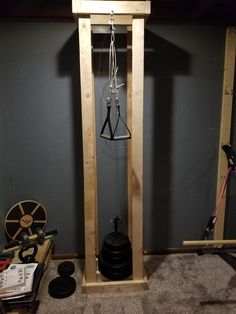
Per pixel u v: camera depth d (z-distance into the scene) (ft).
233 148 8.45
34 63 7.45
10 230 7.86
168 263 8.13
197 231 8.68
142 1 5.70
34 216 7.98
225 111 8.04
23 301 5.85
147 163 8.25
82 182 8.14
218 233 8.68
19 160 7.94
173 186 8.44
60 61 7.47
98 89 7.61
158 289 6.98
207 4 6.44
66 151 7.97
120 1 5.68
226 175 8.21
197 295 6.75
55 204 8.23
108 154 8.00
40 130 7.82
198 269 7.82
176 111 8.02
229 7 7.54
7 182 8.00
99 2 5.65
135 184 6.52
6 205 8.09
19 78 7.50
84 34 5.84
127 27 6.94
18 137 7.81
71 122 7.80
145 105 7.91
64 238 8.41
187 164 8.36
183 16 7.48
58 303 6.50
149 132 8.07
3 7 7.08
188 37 7.64
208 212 8.64
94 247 6.78
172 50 7.67
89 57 5.92
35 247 7.07
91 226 6.67
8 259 6.93
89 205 6.58
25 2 7.08
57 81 7.57
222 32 7.71
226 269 7.82
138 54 5.95
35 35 7.30
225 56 7.79
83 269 7.82
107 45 7.41
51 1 7.13
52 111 7.73
